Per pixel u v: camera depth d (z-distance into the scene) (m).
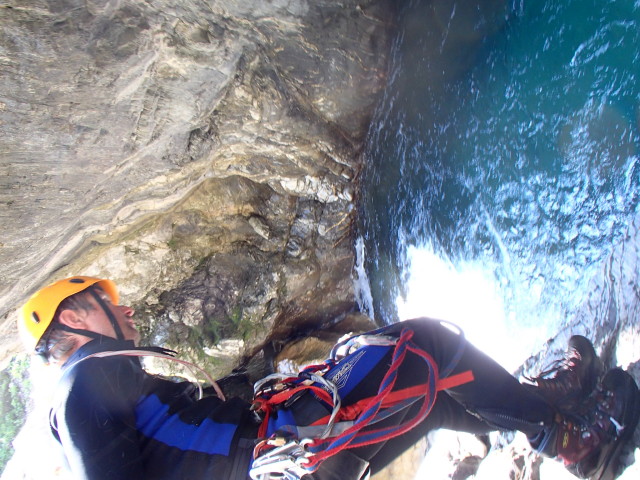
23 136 2.78
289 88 4.00
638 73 2.11
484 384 1.61
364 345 1.62
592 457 1.66
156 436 1.42
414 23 3.76
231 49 3.36
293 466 1.34
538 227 2.73
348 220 5.30
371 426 1.51
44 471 2.42
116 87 2.94
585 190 2.40
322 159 4.70
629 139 2.15
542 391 1.76
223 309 5.19
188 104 3.46
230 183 4.97
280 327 5.54
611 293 2.05
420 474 2.88
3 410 8.62
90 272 4.79
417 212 4.03
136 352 1.48
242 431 1.47
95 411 1.34
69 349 1.54
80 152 3.13
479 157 3.21
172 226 4.95
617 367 1.80
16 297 3.88
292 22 3.54
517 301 2.91
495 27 3.05
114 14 2.61
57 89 2.70
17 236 3.25
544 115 2.68
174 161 3.87
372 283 5.18
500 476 2.16
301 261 5.35
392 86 4.15
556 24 2.59
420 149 3.85
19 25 2.34
